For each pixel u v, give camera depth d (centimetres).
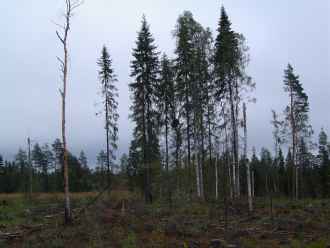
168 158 3444
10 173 7606
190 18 3297
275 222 2097
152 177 3303
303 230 1909
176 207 2653
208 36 3278
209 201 3053
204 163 3609
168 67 3647
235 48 2980
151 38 3453
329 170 5950
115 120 3828
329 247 1527
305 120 4381
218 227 1972
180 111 3353
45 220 2181
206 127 3412
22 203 3206
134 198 3006
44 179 7144
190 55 3269
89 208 2364
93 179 3997
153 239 1644
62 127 1989
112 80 3859
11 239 1688
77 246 1541
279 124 3519
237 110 3006
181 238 1698
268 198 3722
